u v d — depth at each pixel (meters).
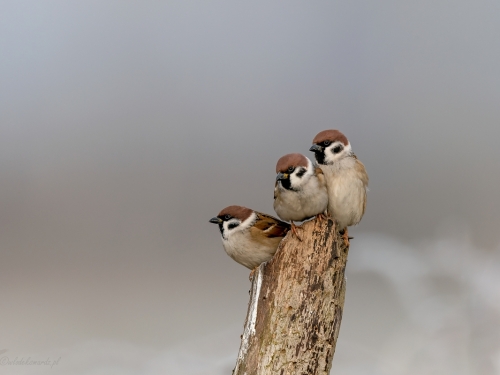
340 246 7.47
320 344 7.15
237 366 7.30
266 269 7.38
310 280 7.25
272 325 7.17
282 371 7.05
